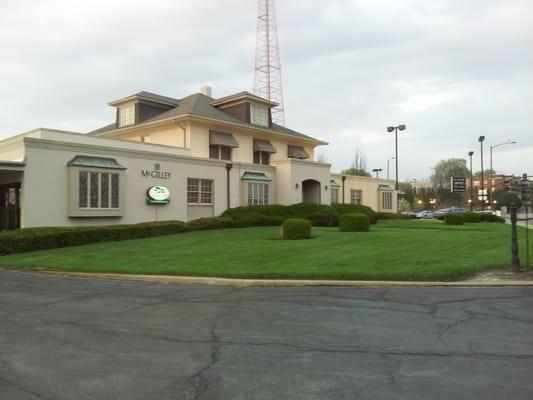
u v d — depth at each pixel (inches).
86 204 784.3
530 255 497.0
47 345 222.7
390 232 839.7
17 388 168.9
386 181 1772.9
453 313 276.2
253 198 1126.4
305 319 267.0
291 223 716.7
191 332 243.0
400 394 158.6
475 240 671.8
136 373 182.5
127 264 503.2
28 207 717.3
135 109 1263.5
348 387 165.3
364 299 322.7
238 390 163.9
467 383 167.6
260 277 408.8
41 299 343.3
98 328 253.8
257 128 1280.8
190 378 176.2
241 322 262.4
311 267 437.7
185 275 432.1
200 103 1299.2
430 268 418.3
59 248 666.2
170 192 931.3
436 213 2170.3
